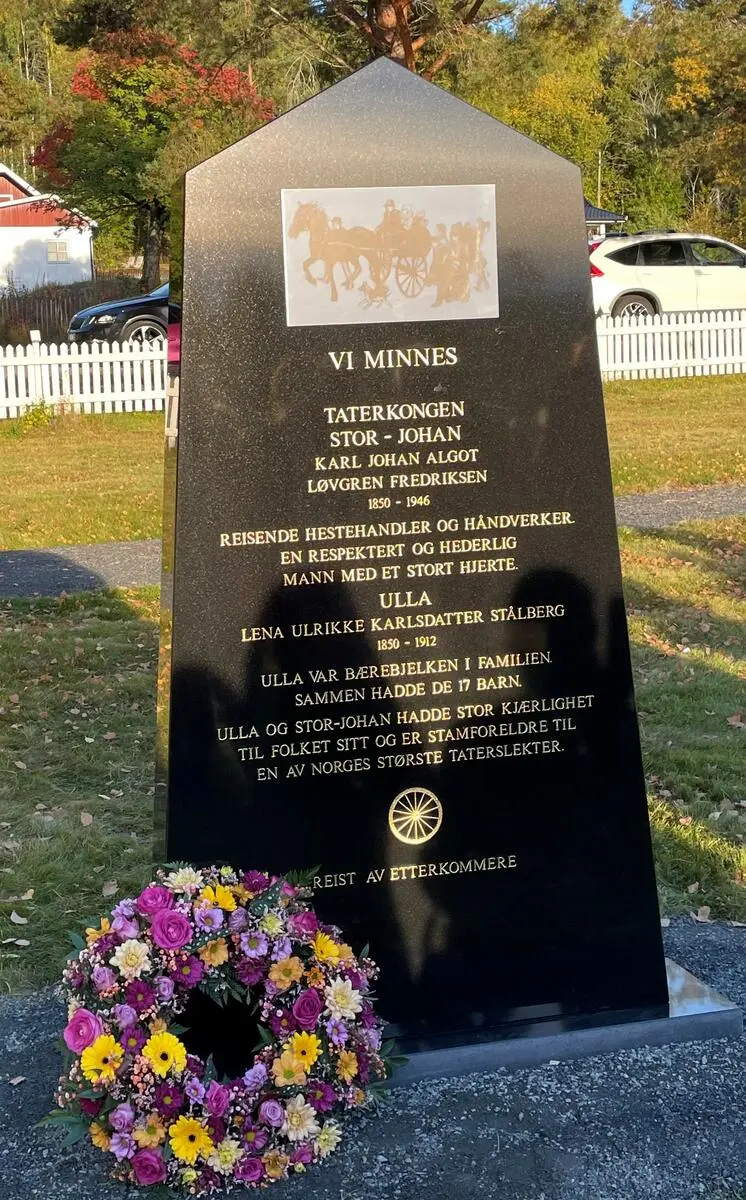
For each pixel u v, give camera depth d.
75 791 5.58
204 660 3.35
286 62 20.73
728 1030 3.62
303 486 3.37
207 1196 2.93
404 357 3.40
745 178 37.75
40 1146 3.12
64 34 22.75
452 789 3.54
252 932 3.06
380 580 3.44
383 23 18.27
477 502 3.48
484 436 3.47
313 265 3.32
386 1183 2.97
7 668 7.28
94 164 35.16
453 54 19.11
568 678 3.59
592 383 3.52
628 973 3.66
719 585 9.00
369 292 3.36
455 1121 3.20
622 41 20.25
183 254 3.27
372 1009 3.41
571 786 3.61
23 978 3.97
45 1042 3.60
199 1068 3.00
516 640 3.55
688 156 38.56
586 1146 3.10
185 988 3.02
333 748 3.45
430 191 3.37
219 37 19.77
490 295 3.44
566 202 3.46
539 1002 3.62
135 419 18.45
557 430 3.52
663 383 20.59
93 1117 2.99
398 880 3.52
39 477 14.12
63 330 32.16
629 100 56.97
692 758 5.75
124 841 5.04
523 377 3.48
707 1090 3.33
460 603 3.50
